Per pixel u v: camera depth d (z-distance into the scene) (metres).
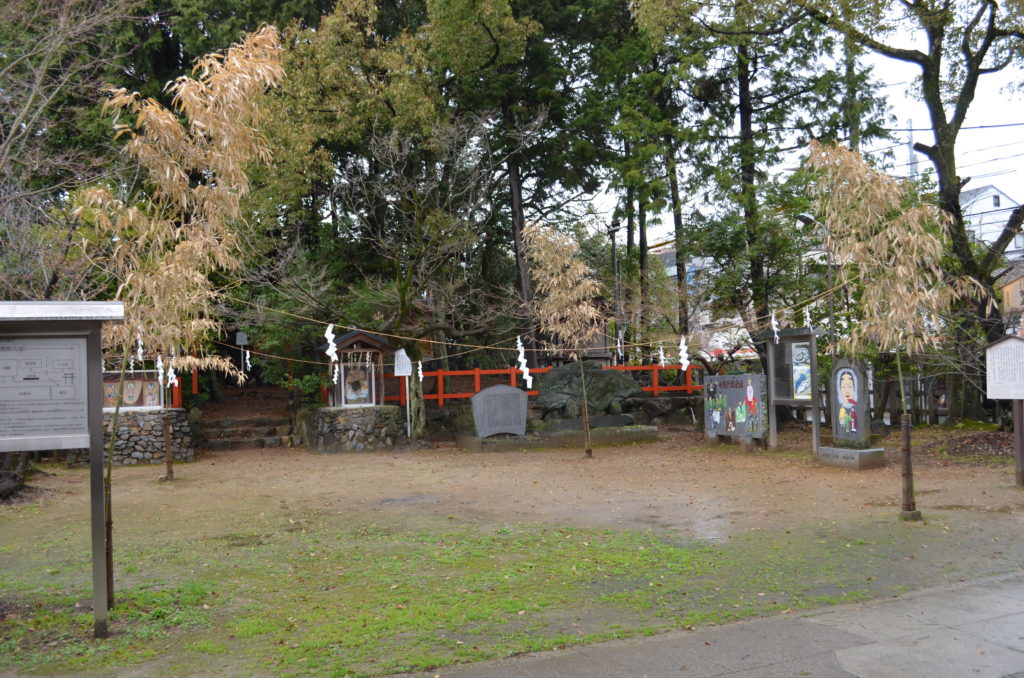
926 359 16.22
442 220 20.25
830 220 9.38
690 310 22.03
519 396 19.55
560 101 22.98
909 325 8.75
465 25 19.64
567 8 22.19
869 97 19.89
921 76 16.50
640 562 7.60
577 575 7.14
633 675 4.72
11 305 5.03
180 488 13.73
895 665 4.85
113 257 6.64
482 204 21.97
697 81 22.08
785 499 11.17
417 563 7.74
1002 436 15.08
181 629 5.72
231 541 9.01
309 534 9.38
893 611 5.93
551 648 5.20
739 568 7.33
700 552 8.00
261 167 18.27
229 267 7.01
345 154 22.77
